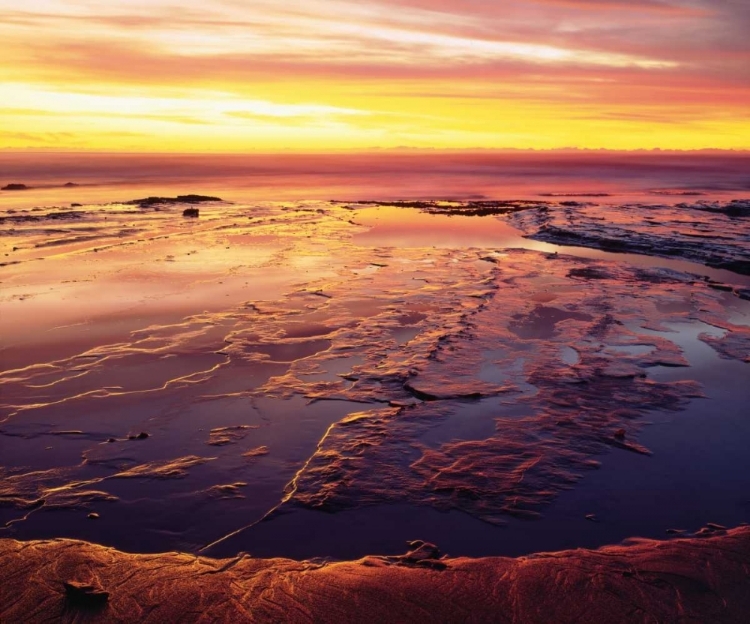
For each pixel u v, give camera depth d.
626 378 9.06
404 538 5.30
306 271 16.50
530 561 4.84
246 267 16.98
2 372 9.22
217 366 9.51
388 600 4.37
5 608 4.28
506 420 7.66
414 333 11.16
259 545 5.21
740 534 5.21
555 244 22.36
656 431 7.39
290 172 102.56
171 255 18.83
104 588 4.48
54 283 14.87
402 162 188.25
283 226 26.25
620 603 4.32
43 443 7.09
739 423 7.63
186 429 7.46
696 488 6.13
